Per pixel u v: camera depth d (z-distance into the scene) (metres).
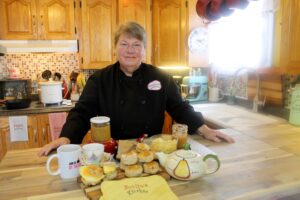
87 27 2.96
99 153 0.99
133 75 1.48
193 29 2.74
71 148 1.00
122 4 3.00
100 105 1.48
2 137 2.52
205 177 0.97
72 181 0.95
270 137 1.49
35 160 1.12
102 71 1.52
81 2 2.90
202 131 1.44
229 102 2.66
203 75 3.08
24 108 2.60
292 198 1.05
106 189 0.85
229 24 2.49
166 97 1.55
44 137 2.63
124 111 1.46
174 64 2.93
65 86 3.08
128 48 1.37
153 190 0.85
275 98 2.10
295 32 1.61
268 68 2.04
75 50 2.92
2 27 2.70
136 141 1.25
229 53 2.54
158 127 1.54
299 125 1.76
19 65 3.08
